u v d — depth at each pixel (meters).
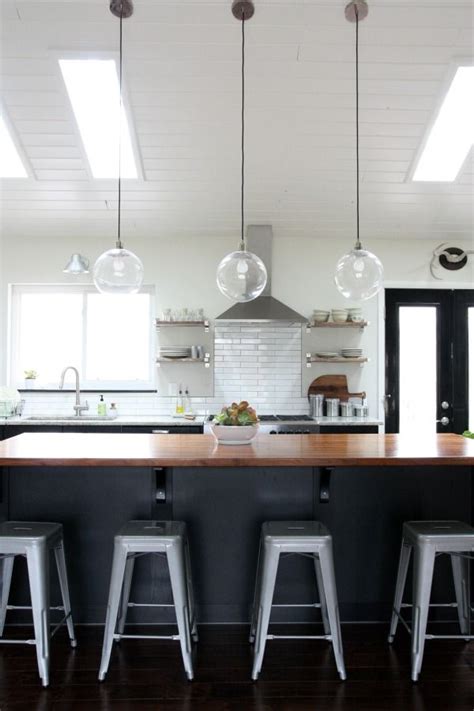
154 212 4.74
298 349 5.04
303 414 5.00
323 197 4.56
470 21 3.12
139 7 3.03
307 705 2.07
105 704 2.07
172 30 3.17
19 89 3.57
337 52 3.30
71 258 4.71
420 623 2.24
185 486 2.67
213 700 2.09
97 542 2.67
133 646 2.48
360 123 3.82
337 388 5.02
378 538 2.71
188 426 4.44
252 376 5.03
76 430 4.42
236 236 5.09
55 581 2.66
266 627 2.21
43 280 5.09
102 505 2.67
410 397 5.12
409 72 3.44
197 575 2.66
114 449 2.53
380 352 5.07
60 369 5.18
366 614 2.69
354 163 4.19
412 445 2.71
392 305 5.13
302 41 3.22
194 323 4.87
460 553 2.53
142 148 4.04
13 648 2.46
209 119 3.78
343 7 3.02
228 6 3.02
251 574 2.67
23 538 2.22
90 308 5.19
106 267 2.89
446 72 3.44
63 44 3.27
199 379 5.05
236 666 2.32
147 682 2.21
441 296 5.15
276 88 3.53
